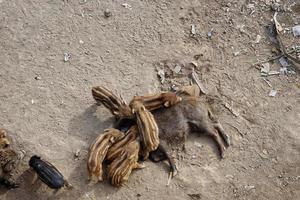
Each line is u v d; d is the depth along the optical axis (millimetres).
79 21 6320
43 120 5672
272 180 5383
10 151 5367
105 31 6254
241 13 6383
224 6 6441
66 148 5512
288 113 5738
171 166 5379
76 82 5902
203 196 5281
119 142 5312
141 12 6379
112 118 5668
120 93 5824
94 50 6121
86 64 6023
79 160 5441
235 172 5410
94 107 5738
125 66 6016
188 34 6246
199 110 5562
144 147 5336
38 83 5898
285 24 6293
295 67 6023
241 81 5934
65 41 6184
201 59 6074
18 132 5602
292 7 6402
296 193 5320
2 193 5301
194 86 5742
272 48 6145
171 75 5961
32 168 5340
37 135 5586
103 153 5219
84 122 5656
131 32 6250
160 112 5547
